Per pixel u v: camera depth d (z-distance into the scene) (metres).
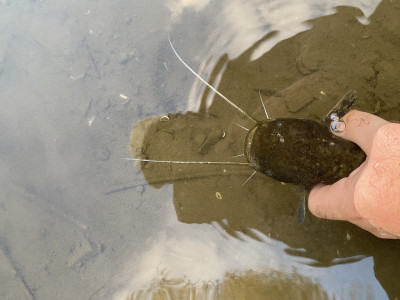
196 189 0.30
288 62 0.30
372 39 0.30
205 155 0.30
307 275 0.28
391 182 0.20
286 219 0.29
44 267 0.31
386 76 0.29
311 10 0.31
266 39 0.31
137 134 0.31
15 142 0.33
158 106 0.31
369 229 0.23
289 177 0.25
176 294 0.28
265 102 0.30
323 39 0.30
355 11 0.30
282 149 0.24
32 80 0.34
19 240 0.31
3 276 0.31
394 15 0.30
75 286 0.30
